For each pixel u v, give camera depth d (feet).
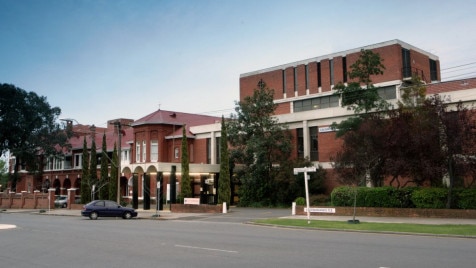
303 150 150.00
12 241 57.00
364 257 40.32
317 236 61.52
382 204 97.66
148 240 56.75
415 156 91.61
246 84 207.51
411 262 37.32
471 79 135.03
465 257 39.96
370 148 95.40
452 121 86.33
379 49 163.94
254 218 101.04
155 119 187.93
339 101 167.63
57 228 78.95
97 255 43.55
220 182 132.26
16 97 213.46
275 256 41.45
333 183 137.90
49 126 225.97
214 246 49.65
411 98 104.01
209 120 208.95
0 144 222.89
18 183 267.80
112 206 113.29
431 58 181.06
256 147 139.44
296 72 189.98
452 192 88.84
